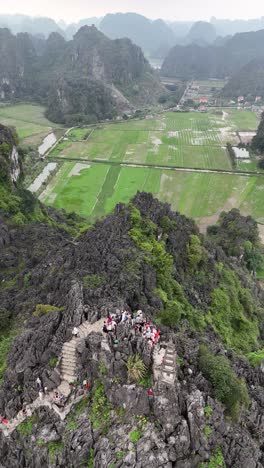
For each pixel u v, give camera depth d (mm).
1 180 102438
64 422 35156
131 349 36250
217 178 181750
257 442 36656
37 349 40156
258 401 41688
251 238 114625
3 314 56562
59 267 62000
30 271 69062
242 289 83875
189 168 192500
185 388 35031
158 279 62531
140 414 33531
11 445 36594
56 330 42031
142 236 69625
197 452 32531
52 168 192125
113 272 56156
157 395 33312
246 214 149750
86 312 42656
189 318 60062
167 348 36594
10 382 39562
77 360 38000
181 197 162125
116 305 44844
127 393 33875
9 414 37219
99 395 35656
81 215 143250
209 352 41656
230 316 72000
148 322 41375
